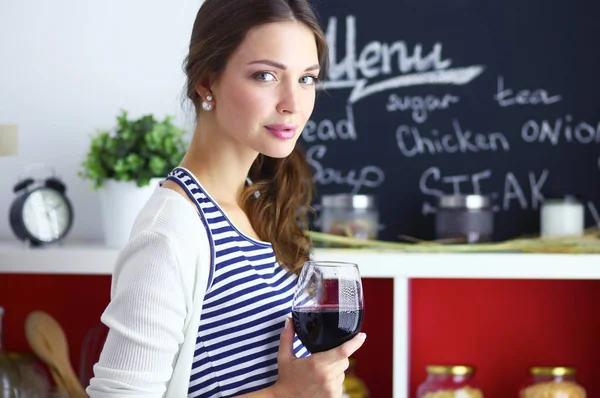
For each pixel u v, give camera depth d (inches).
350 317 44.2
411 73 87.4
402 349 75.6
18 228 76.8
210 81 46.9
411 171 87.4
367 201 82.0
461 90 87.1
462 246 77.8
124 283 41.6
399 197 87.4
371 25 87.4
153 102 85.7
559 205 82.0
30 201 76.9
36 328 79.5
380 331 87.4
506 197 86.7
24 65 85.6
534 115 86.9
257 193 51.9
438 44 87.2
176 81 85.7
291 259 50.3
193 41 47.4
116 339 40.9
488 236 81.4
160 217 43.4
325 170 87.8
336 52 87.6
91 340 78.8
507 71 87.0
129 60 85.6
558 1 86.8
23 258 74.5
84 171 85.4
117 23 85.7
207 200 45.8
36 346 79.4
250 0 44.9
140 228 43.4
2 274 87.4
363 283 87.4
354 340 43.7
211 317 44.7
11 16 85.5
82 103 85.6
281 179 52.4
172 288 41.5
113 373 40.4
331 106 87.7
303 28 45.8
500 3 87.0
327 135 87.7
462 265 74.9
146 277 41.1
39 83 85.5
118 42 85.7
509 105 87.0
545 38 86.9
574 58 86.7
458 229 81.1
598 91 86.5
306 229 58.4
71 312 87.1
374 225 82.4
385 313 87.2
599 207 86.4
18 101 85.6
